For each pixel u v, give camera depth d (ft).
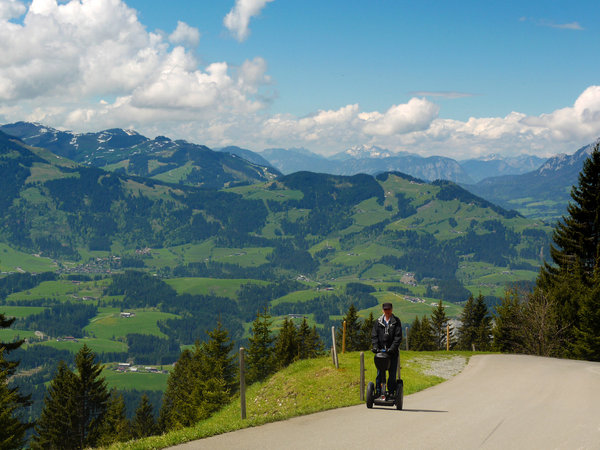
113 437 221.25
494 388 61.87
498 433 35.27
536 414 43.16
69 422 215.72
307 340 289.33
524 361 98.07
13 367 130.41
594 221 171.94
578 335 141.69
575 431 36.06
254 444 33.71
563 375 73.92
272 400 82.38
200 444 34.78
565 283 162.20
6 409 122.31
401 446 31.58
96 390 225.15
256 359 239.91
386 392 45.78
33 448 209.97
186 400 222.28
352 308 311.06
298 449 31.53
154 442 37.63
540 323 155.74
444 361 99.09
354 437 34.47
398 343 44.50
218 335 214.90
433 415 42.91
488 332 316.60
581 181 176.24
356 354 100.99
